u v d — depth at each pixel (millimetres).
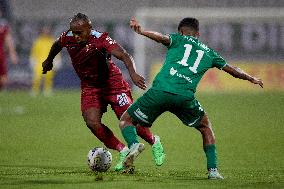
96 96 30891
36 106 68188
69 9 100125
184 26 28172
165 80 27156
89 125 30688
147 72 91000
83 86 31078
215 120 56219
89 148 40562
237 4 100688
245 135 46844
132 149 26469
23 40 89938
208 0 101250
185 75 27156
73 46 30234
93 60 30172
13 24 89938
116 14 100125
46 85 87188
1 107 67062
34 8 99750
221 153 38469
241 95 82062
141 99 27531
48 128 50625
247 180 27578
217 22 91750
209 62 27578
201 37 92000
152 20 94312
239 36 91438
